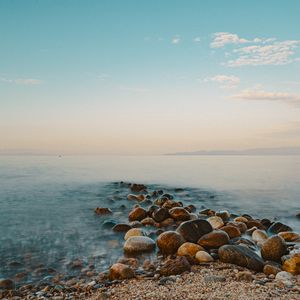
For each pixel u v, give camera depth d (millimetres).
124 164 84062
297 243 13000
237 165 80812
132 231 13781
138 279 9125
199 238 12312
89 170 57406
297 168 66938
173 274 9328
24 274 10086
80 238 14047
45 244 13195
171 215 16766
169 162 101125
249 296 7285
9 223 16781
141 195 24891
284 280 8633
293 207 22953
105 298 7613
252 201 25297
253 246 12391
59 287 8836
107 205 22172
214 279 8594
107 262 11117
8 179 38906
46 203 22812
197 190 30875
